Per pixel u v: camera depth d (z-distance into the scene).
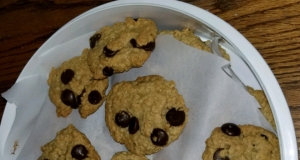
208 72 0.22
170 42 0.24
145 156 0.24
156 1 0.23
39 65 0.26
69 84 0.25
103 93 0.25
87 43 0.26
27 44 0.28
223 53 0.24
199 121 0.22
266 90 0.21
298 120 0.22
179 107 0.23
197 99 0.23
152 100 0.23
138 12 0.24
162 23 0.25
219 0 0.24
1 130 0.25
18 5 0.28
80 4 0.27
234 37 0.21
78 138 0.25
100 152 0.25
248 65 0.22
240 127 0.22
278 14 0.23
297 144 0.22
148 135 0.23
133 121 0.24
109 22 0.25
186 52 0.23
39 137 0.26
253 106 0.22
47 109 0.26
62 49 0.26
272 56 0.23
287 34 0.22
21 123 0.25
